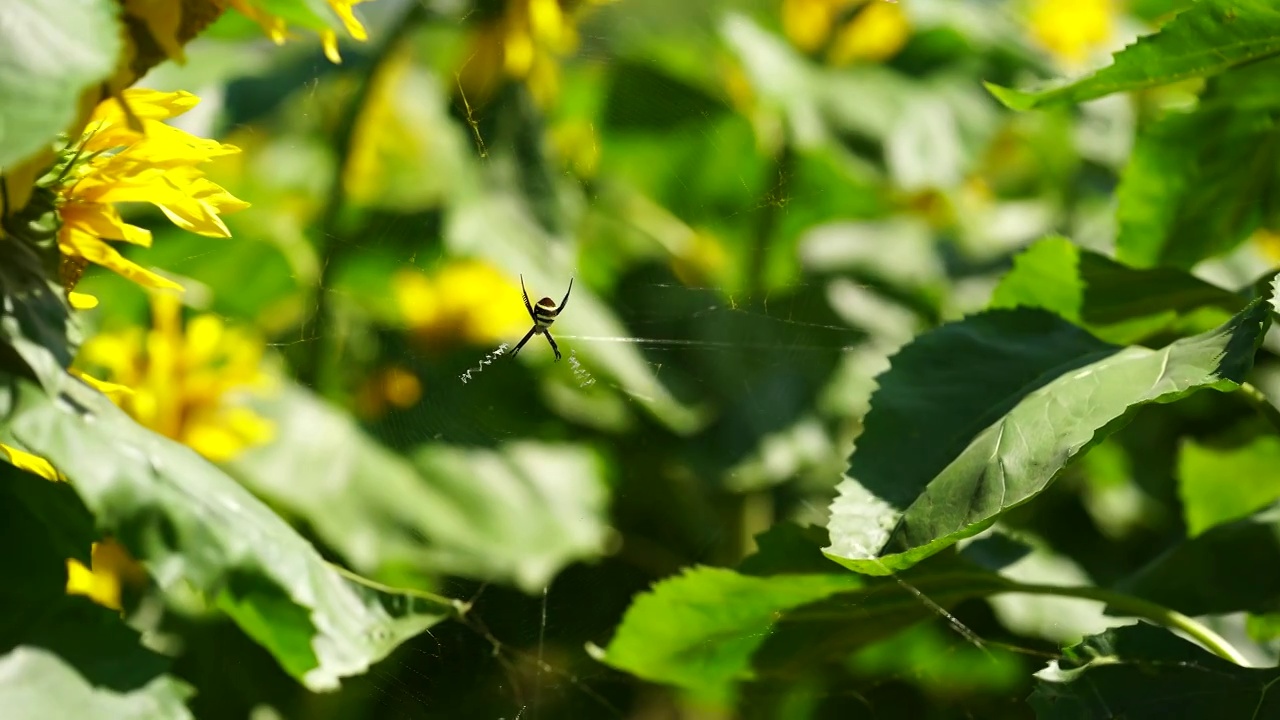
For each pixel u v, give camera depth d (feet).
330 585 5.98
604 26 8.54
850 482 6.05
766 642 6.48
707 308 10.69
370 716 7.23
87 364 7.25
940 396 6.14
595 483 8.58
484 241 8.44
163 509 5.79
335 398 8.41
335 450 7.45
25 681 5.63
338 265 8.60
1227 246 6.43
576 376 8.97
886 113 9.39
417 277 8.73
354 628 5.98
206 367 7.29
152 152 5.90
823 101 9.26
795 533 6.35
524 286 8.58
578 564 8.20
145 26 5.79
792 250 10.19
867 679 6.95
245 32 6.31
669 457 9.13
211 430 7.28
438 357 8.73
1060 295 6.40
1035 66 9.85
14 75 5.45
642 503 8.84
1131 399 5.90
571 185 9.31
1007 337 6.22
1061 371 6.07
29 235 5.79
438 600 6.06
